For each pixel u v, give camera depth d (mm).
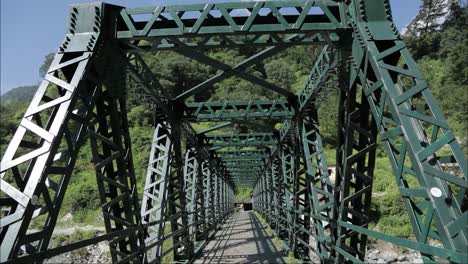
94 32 5113
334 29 5199
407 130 3896
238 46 5785
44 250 3523
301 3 5293
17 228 3441
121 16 5449
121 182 5684
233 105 10820
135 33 5359
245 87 48781
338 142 6324
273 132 14672
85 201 32312
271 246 14289
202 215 15289
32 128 4059
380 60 4512
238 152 20438
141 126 41406
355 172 5707
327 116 39844
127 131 6004
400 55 4738
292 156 13703
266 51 6637
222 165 23031
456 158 3582
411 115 3957
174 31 5305
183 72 46844
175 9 5352
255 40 5660
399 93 4238
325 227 8648
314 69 8016
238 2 5289
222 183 25844
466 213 3303
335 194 6441
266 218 23219
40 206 3953
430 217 3541
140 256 6137
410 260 15922
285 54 76500
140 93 7871
